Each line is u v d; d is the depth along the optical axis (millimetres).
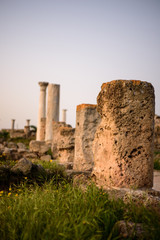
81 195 3391
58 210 2938
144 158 3668
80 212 2863
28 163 5250
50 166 6070
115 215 2914
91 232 2516
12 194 4105
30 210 3004
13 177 5066
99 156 4086
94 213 2818
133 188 3529
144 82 3779
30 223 2637
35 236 2535
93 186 3660
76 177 5137
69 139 8812
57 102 17078
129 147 3654
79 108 6707
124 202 3166
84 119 6453
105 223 2707
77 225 2494
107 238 2553
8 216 3023
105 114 3943
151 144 3732
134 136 3674
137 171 3635
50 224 2600
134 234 2496
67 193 3520
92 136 6477
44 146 12312
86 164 6309
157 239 2350
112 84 3785
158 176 7660
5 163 6832
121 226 2656
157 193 3498
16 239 2617
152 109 3773
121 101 3699
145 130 3695
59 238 2418
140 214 2797
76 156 6590
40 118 22844
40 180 5035
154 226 2463
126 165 3635
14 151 12164
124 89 3697
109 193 3545
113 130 3744
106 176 3822
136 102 3703
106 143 3902
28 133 33625
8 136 33062
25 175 5094
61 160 8984
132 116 3684
